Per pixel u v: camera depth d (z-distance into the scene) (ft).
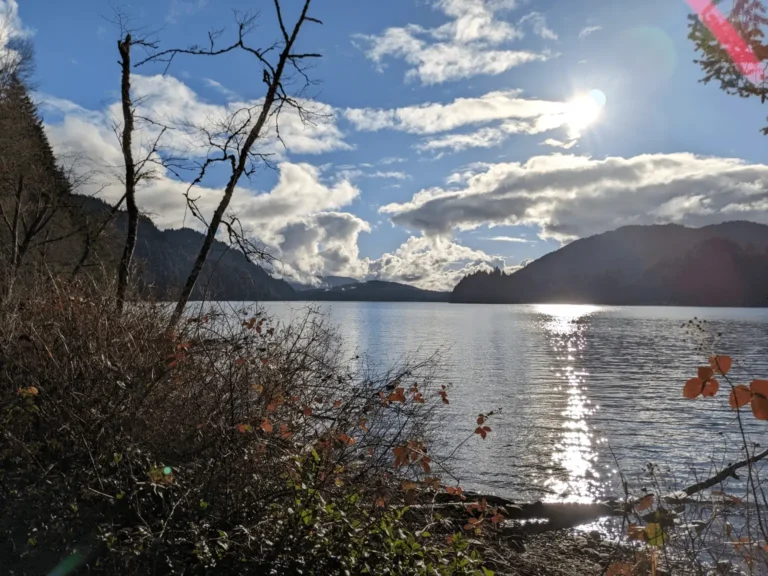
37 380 17.63
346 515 17.38
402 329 330.34
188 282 29.12
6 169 51.96
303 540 16.15
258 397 19.43
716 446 65.36
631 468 55.52
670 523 15.19
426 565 16.84
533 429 77.46
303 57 36.29
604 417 89.66
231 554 15.01
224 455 16.99
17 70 67.82
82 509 15.24
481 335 331.57
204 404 18.74
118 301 23.50
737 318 545.44
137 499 15.52
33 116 67.46
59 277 25.20
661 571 16.97
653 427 80.84
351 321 376.89
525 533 29.25
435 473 27.27
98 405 17.78
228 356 20.25
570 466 55.98
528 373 156.56
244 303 24.67
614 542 28.37
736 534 17.83
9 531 14.16
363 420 20.89
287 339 22.33
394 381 22.04
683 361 197.36
